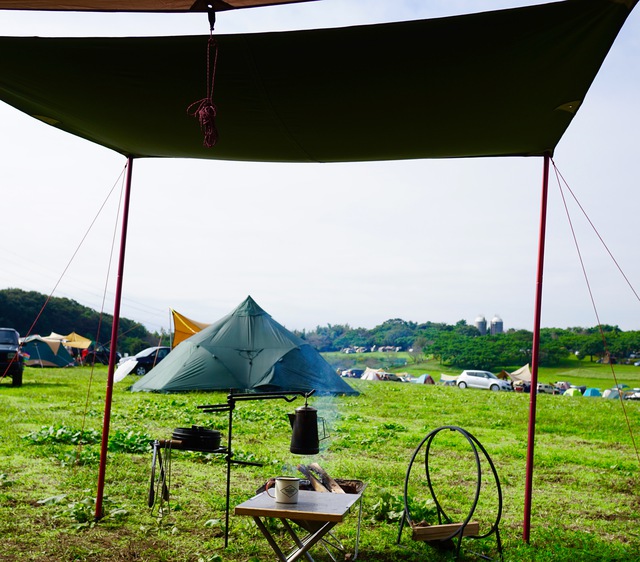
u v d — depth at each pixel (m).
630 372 109.69
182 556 4.98
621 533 6.16
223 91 4.79
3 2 4.12
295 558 4.17
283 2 3.86
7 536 5.26
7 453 8.67
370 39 3.98
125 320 115.19
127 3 3.99
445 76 4.34
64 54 4.49
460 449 10.73
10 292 104.12
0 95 5.33
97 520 5.77
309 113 5.09
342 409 16.67
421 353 138.12
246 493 6.90
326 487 5.01
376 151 6.02
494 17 3.69
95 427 11.38
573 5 3.56
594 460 10.19
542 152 5.84
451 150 5.90
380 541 5.44
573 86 4.41
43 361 37.00
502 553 5.20
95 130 5.83
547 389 45.38
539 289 5.68
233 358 18.52
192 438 5.23
